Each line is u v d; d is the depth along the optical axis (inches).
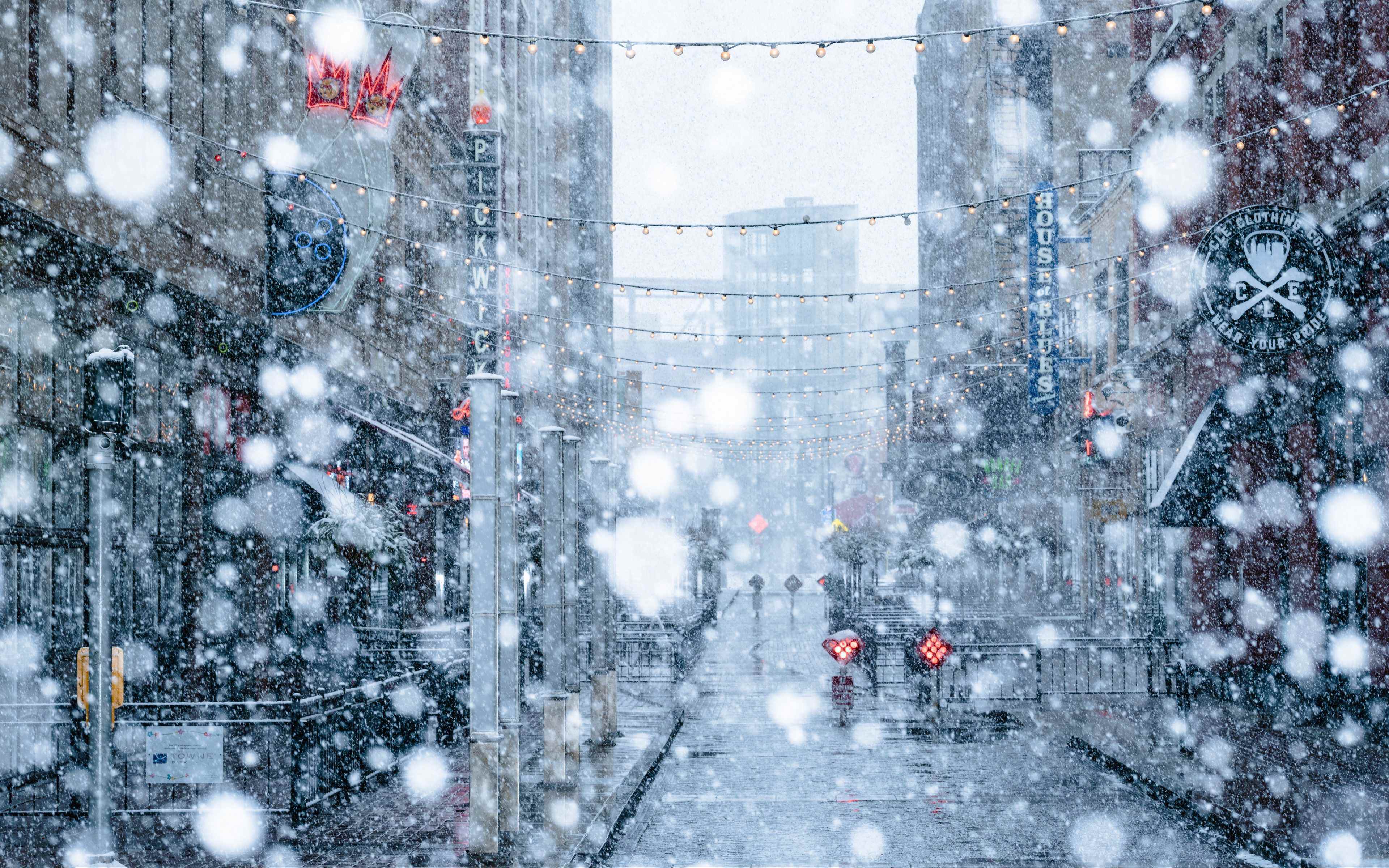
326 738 639.1
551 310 2500.0
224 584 930.7
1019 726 978.1
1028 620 2003.0
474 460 552.7
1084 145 2375.7
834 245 6515.8
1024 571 2546.8
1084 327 1879.9
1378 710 852.0
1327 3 949.2
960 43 3550.7
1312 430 986.1
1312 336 829.2
